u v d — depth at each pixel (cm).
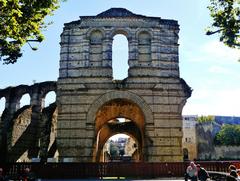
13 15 2133
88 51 3931
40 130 4394
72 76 3869
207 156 8812
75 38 3994
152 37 3984
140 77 3850
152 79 3856
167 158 3647
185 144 9038
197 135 9119
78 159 3625
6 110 4606
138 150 5694
